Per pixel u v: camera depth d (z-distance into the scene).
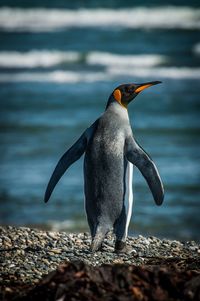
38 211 20.45
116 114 10.09
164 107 40.44
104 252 10.01
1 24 69.81
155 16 71.69
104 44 60.12
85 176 9.84
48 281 7.17
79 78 49.00
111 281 7.07
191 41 61.06
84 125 35.88
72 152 10.06
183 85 46.88
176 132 33.72
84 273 7.12
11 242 10.41
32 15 73.69
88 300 6.79
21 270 8.82
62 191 22.67
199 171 25.33
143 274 7.20
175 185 23.47
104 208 9.70
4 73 51.06
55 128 35.06
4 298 7.21
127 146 9.84
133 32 64.62
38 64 53.84
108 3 79.44
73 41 61.34
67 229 18.38
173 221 19.50
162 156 28.17
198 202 21.44
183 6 77.00
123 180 9.77
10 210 20.53
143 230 18.62
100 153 9.72
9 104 41.78
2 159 27.67
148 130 34.34
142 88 10.35
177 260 9.20
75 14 73.44
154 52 57.31
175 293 7.03
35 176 24.72
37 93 44.69
